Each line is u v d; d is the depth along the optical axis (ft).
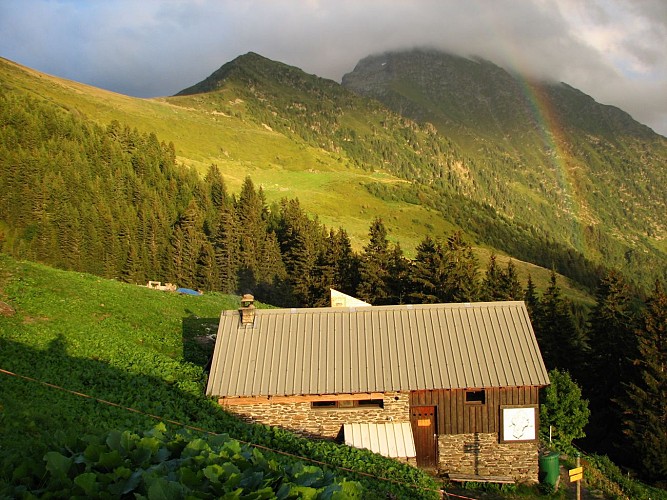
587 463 107.34
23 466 31.37
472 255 253.03
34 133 452.35
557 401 120.67
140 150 545.85
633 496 100.94
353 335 94.94
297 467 36.86
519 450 88.79
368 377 88.28
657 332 156.76
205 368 103.14
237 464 35.78
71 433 48.21
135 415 65.31
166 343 116.78
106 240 333.42
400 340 93.91
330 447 77.05
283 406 87.86
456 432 88.69
